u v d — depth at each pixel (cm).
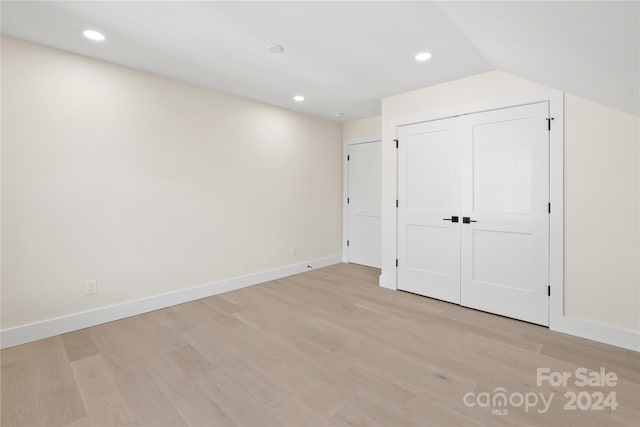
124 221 283
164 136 307
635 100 182
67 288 253
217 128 349
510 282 278
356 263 503
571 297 246
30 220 236
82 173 259
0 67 222
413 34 219
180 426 148
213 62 270
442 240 324
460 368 196
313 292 357
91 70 262
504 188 279
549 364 200
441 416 153
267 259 407
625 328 223
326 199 488
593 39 127
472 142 297
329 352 217
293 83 321
